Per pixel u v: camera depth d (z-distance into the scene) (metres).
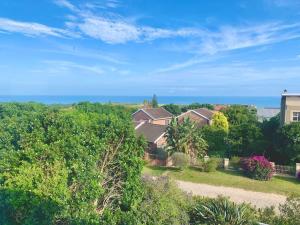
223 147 36.22
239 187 25.20
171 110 80.75
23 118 13.27
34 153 10.46
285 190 24.28
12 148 11.46
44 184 9.88
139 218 12.46
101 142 12.55
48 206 9.55
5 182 9.55
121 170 13.32
